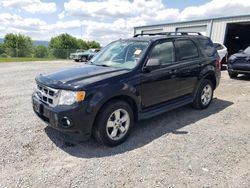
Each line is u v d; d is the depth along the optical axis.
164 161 3.23
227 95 7.14
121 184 2.73
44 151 3.51
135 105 3.98
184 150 3.55
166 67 4.46
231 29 20.27
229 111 5.49
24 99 6.47
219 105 6.00
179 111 5.45
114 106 3.59
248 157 3.37
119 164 3.16
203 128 4.43
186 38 5.16
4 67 16.41
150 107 4.29
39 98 3.81
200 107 5.54
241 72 9.87
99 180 2.80
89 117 3.36
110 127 3.65
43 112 3.61
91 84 3.39
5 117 4.91
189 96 5.20
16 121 4.68
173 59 4.70
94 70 3.99
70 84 3.38
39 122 4.62
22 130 4.23
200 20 18.59
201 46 5.49
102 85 3.47
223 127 4.49
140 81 3.96
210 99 5.79
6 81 9.64
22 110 5.42
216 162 3.22
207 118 4.99
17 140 3.83
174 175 2.91
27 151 3.49
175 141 3.86
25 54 37.28
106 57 4.72
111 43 5.21
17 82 9.39
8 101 6.23
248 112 5.43
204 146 3.69
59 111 3.32
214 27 17.69
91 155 3.40
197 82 5.28
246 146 3.70
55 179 2.81
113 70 3.93
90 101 3.33
